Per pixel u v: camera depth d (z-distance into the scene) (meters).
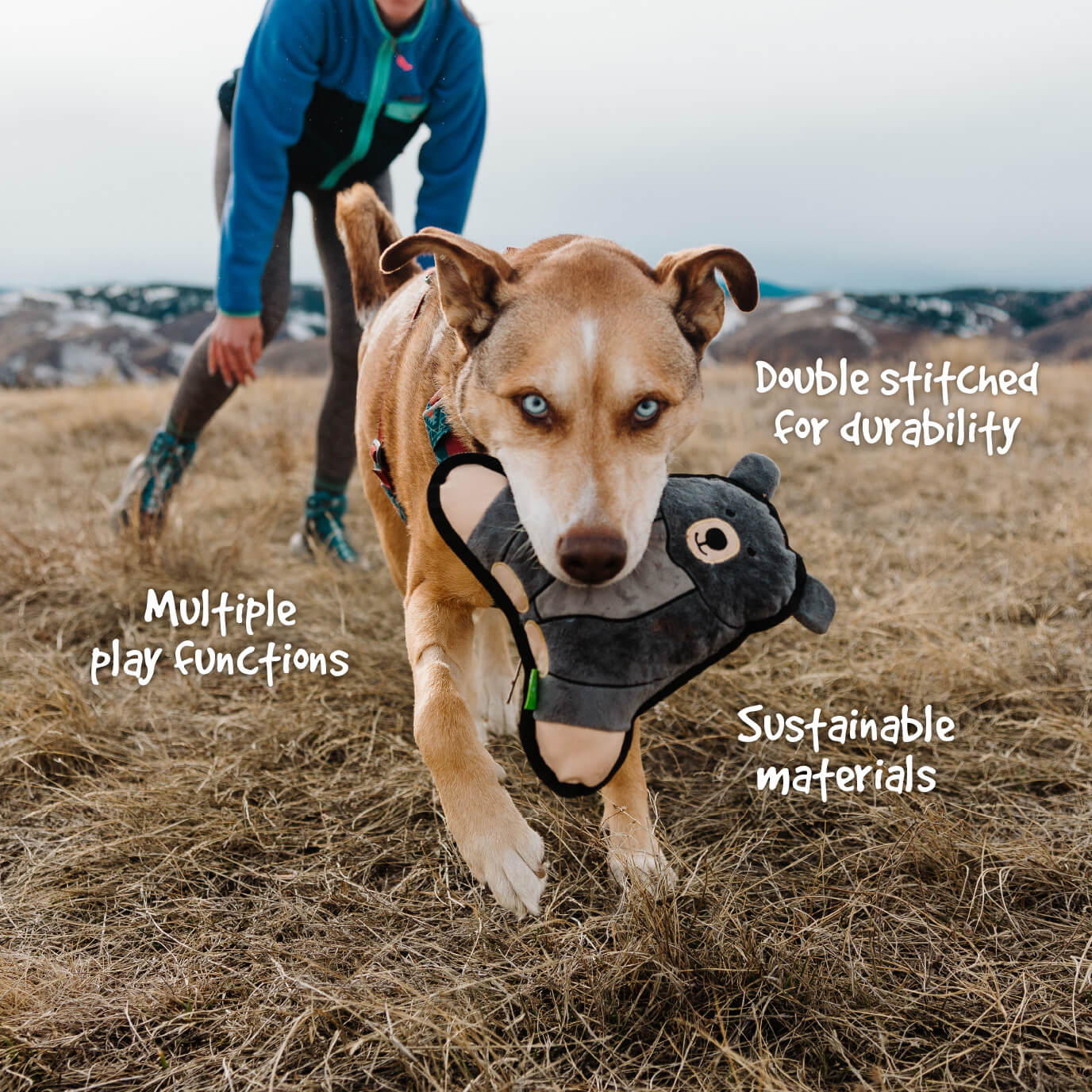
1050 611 3.36
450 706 1.71
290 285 3.57
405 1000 1.57
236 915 1.85
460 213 3.37
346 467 3.88
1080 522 4.11
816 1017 1.54
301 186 3.39
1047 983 1.63
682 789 2.35
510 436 1.71
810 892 1.89
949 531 4.36
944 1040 1.53
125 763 2.47
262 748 2.49
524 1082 1.41
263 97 2.97
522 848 1.57
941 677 2.84
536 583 1.64
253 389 8.56
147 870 2.00
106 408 7.18
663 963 1.61
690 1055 1.49
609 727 1.57
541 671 1.59
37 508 4.76
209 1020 1.56
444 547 1.86
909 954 1.73
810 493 5.15
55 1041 1.50
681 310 1.82
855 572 3.82
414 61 3.05
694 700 2.74
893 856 1.98
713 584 1.65
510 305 1.76
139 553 3.65
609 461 1.63
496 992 1.60
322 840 2.12
